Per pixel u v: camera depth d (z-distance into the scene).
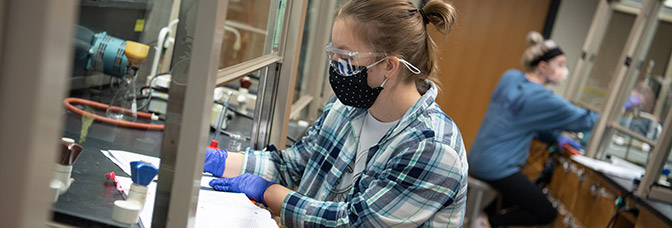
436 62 1.32
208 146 1.63
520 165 3.48
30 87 0.55
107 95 1.17
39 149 0.57
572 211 3.43
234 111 2.24
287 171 1.52
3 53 0.54
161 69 1.24
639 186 2.57
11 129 0.55
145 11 1.21
